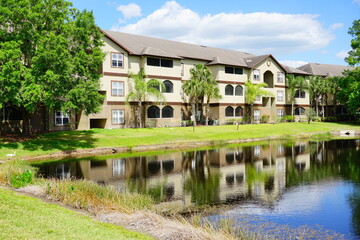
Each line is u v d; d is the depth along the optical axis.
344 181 19.56
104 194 13.79
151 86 44.53
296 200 15.48
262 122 60.28
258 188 17.73
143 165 24.95
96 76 33.81
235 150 33.78
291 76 63.47
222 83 53.91
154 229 10.01
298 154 30.89
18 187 14.91
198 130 44.91
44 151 28.91
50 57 27.11
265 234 11.21
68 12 32.41
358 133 52.81
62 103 29.06
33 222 9.23
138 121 45.09
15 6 28.44
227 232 10.47
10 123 36.34
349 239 10.96
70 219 10.09
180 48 55.09
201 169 23.39
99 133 37.81
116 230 9.55
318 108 75.00
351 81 61.31
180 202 14.89
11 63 26.38
